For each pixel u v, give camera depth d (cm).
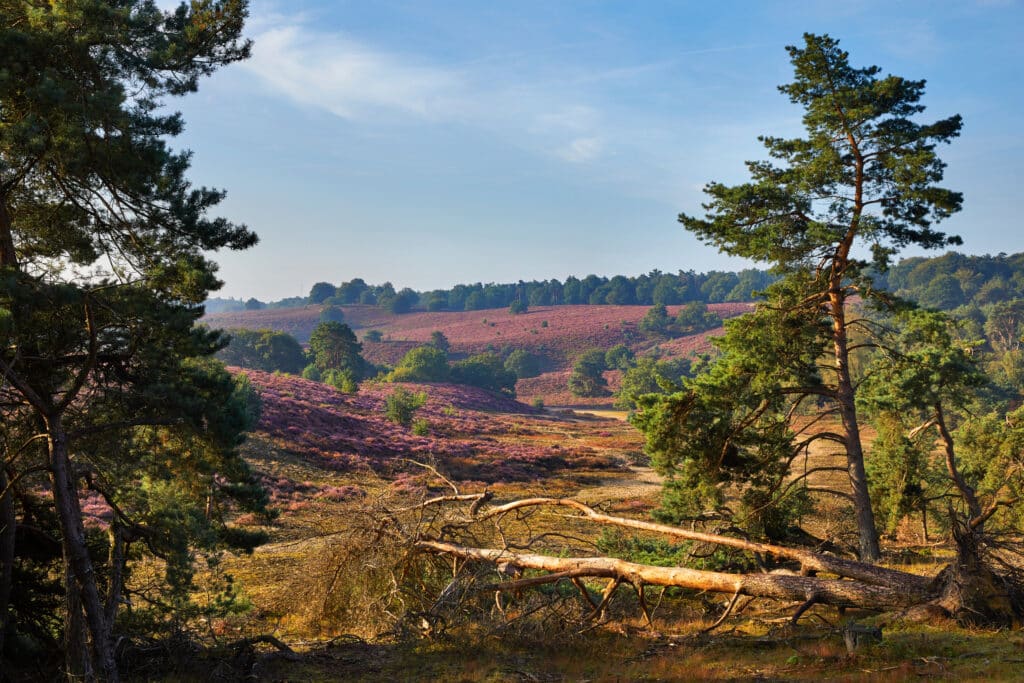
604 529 2461
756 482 2388
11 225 1399
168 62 1402
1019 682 1025
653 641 1666
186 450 1551
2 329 1061
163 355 1402
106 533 1530
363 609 1908
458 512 2280
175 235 1432
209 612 1582
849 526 3095
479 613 1808
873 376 2809
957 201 2166
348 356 15688
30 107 1205
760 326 2392
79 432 1348
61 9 1184
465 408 11725
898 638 1383
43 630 1446
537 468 6109
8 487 1279
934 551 2662
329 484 4469
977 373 2598
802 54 2286
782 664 1342
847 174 2323
